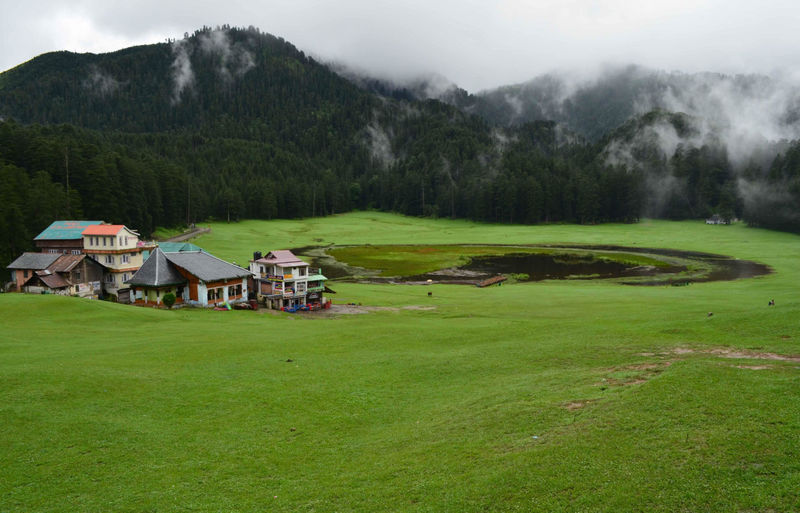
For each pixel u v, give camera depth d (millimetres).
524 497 13039
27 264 65000
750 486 12156
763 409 16016
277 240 154750
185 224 171375
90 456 17734
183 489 15531
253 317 51375
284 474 16484
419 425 20094
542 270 104000
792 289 61875
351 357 31141
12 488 15625
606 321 39719
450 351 32406
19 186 92500
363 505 13922
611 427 16312
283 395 24141
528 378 24656
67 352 30500
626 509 11992
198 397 23719
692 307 46938
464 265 111062
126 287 69500
